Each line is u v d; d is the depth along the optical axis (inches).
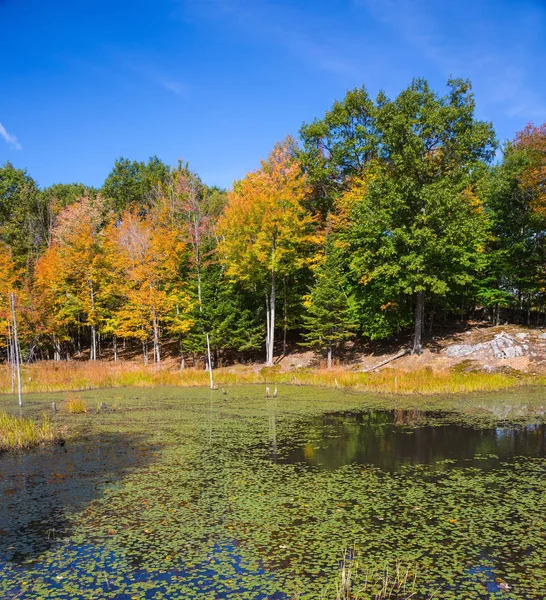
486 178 1126.4
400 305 1133.7
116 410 665.6
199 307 1161.4
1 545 237.3
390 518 262.5
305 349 1266.0
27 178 2015.3
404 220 1045.8
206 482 331.6
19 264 1673.2
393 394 793.6
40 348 1555.1
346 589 189.8
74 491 316.8
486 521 256.5
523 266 1161.4
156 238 1230.9
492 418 558.9
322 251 1194.0
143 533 248.4
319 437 471.8
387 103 1063.0
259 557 219.5
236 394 820.6
